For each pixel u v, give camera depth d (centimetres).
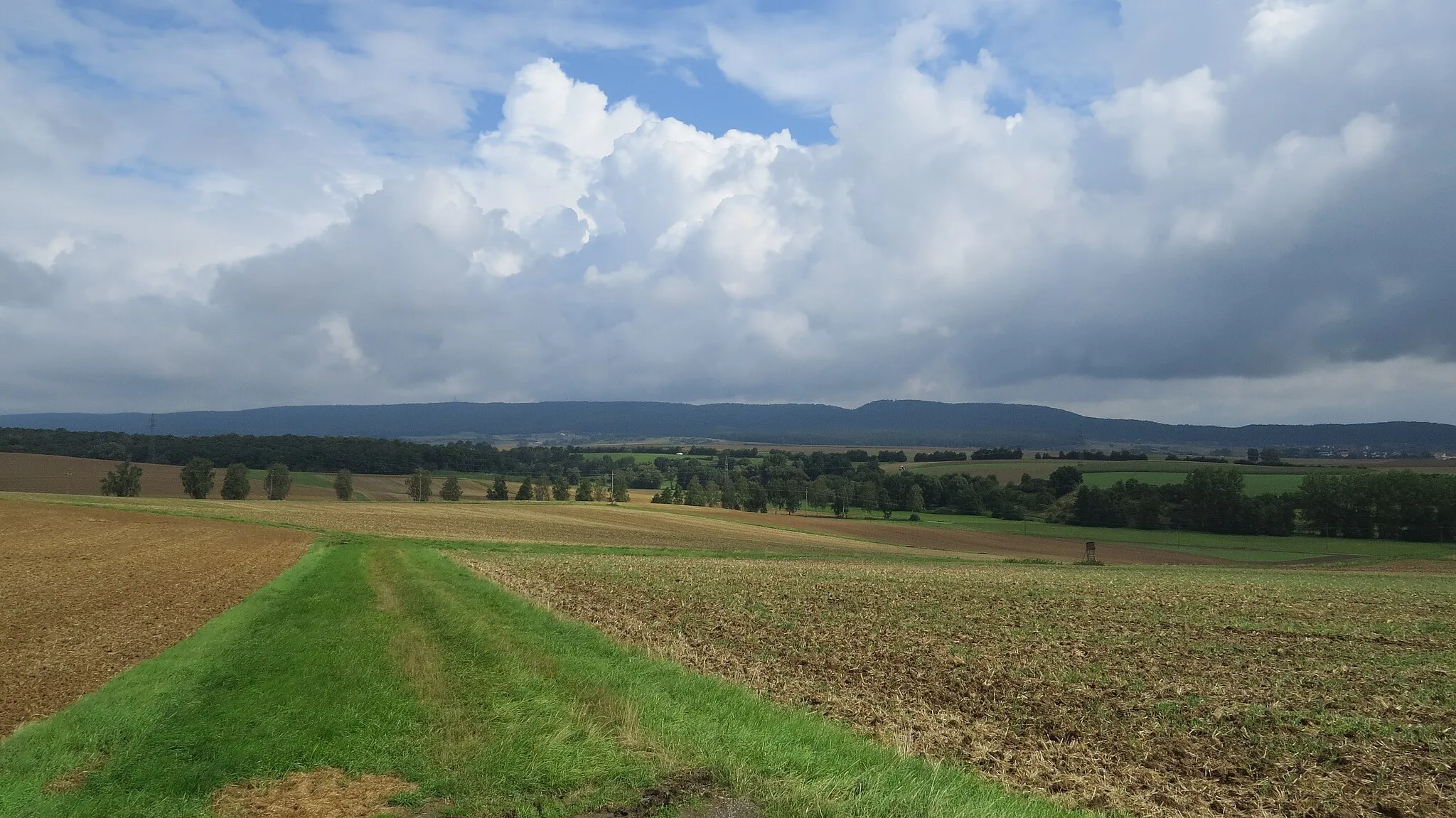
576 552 5250
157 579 2888
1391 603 3075
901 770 848
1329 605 2988
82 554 3838
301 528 6034
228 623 1880
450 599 2142
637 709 1005
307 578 2847
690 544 6650
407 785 816
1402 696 1448
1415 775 1020
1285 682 1564
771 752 859
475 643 1466
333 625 1738
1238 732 1202
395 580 2689
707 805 717
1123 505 10600
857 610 2522
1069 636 2108
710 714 1071
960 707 1317
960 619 2380
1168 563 7381
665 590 2995
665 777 779
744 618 2297
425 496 13300
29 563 3409
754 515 10981
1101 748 1116
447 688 1153
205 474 11781
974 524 10931
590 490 14275
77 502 7588
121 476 11306
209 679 1282
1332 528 9606
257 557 3747
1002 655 1781
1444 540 9050
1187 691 1452
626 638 1861
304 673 1275
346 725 991
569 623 1900
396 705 1070
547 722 960
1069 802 874
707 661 1630
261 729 986
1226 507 10012
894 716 1223
